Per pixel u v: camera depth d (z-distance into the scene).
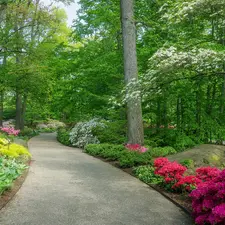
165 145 11.78
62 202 4.69
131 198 5.05
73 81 15.09
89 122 14.78
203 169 5.18
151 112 12.48
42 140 17.70
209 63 6.11
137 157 8.08
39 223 3.76
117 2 12.55
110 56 12.96
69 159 9.34
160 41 11.30
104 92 14.20
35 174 6.74
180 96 11.32
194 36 9.82
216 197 3.65
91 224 3.79
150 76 6.40
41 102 18.50
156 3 10.34
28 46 14.55
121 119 13.49
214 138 11.52
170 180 5.28
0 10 13.05
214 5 6.48
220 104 11.70
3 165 6.45
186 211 4.39
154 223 3.92
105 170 7.59
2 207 4.31
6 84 14.70
